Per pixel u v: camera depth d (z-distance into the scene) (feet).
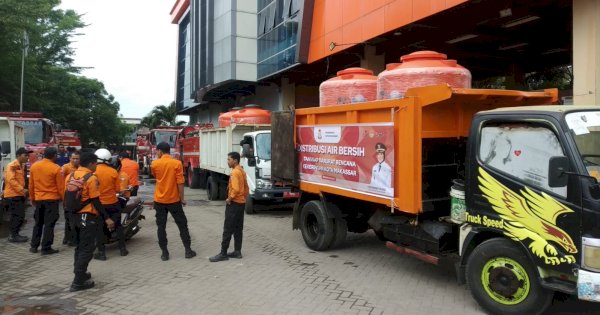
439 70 20.40
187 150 68.49
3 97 96.12
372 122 21.13
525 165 15.29
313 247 26.25
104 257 24.52
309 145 26.37
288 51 79.30
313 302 17.67
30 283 20.38
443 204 19.56
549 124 14.79
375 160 20.75
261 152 39.91
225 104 132.26
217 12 105.19
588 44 34.37
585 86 34.55
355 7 58.29
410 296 18.35
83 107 155.94
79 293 18.90
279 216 39.68
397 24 50.31
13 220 29.01
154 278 21.03
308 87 97.30
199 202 50.06
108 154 25.53
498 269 15.85
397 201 19.45
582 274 13.51
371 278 20.85
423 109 18.81
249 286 19.72
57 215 26.07
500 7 43.73
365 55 59.82
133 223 28.32
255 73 98.43
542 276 14.67
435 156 19.53
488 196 16.29
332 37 63.93
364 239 29.35
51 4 129.59
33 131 54.70
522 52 63.82
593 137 14.71
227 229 24.29
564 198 14.12
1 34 83.71
